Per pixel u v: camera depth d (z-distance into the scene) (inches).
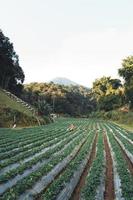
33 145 1659.7
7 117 2938.0
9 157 1321.4
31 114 3506.4
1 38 4424.2
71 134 2480.3
